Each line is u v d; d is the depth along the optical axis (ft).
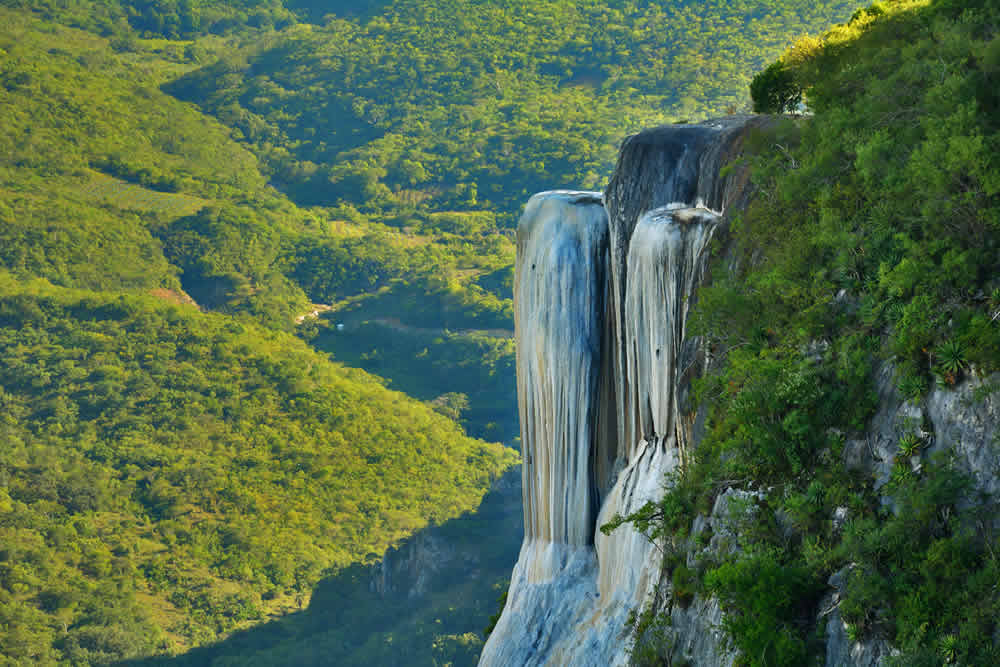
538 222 244.01
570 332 238.27
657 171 225.15
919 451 134.51
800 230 170.91
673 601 167.32
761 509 150.41
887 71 193.16
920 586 125.49
